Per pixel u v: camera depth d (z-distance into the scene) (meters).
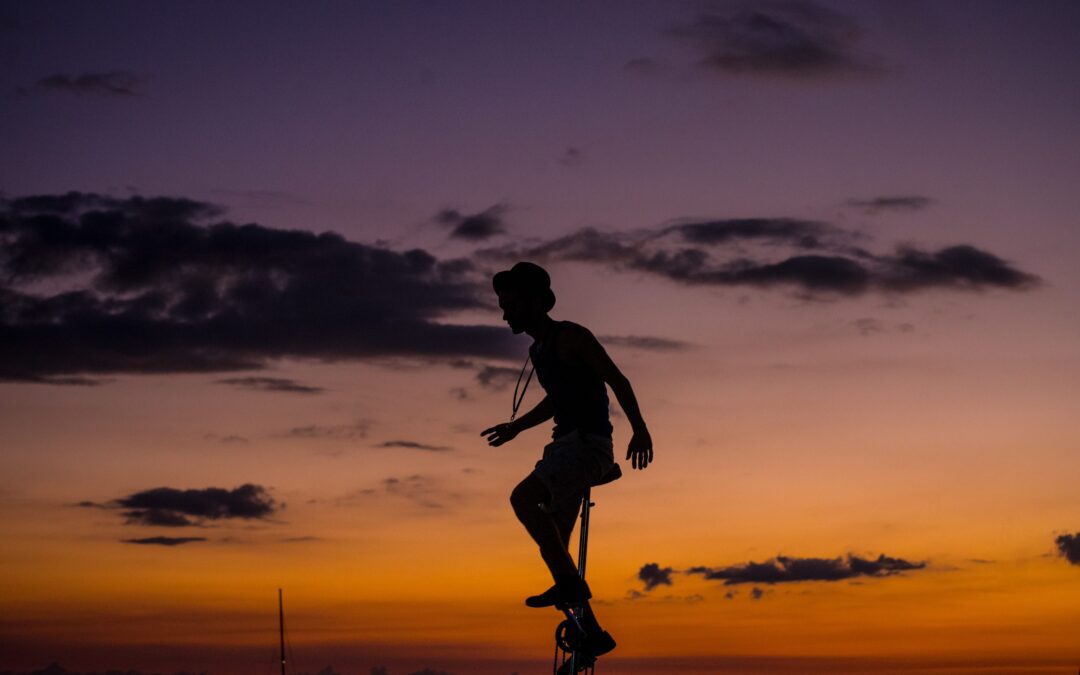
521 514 5.25
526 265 5.39
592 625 5.41
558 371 5.34
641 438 5.09
